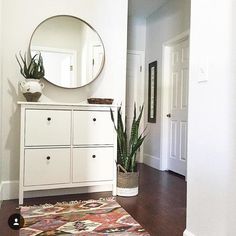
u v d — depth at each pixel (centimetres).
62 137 238
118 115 258
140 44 459
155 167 413
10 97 251
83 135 246
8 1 251
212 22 129
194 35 143
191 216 144
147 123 446
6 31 250
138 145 260
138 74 460
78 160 244
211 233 128
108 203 232
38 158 231
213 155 128
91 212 209
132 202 236
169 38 378
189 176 146
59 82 270
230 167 117
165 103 393
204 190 134
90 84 282
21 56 254
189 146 146
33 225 183
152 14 432
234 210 114
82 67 277
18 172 253
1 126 238
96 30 282
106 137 253
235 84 115
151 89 433
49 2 265
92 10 280
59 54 269
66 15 271
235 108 115
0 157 233
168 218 199
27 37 257
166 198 250
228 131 118
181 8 347
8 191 247
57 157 237
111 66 289
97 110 250
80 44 277
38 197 249
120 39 291
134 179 257
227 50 119
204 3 135
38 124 230
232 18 117
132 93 457
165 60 392
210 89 130
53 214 204
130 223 188
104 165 253
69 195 257
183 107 352
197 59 140
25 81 245
